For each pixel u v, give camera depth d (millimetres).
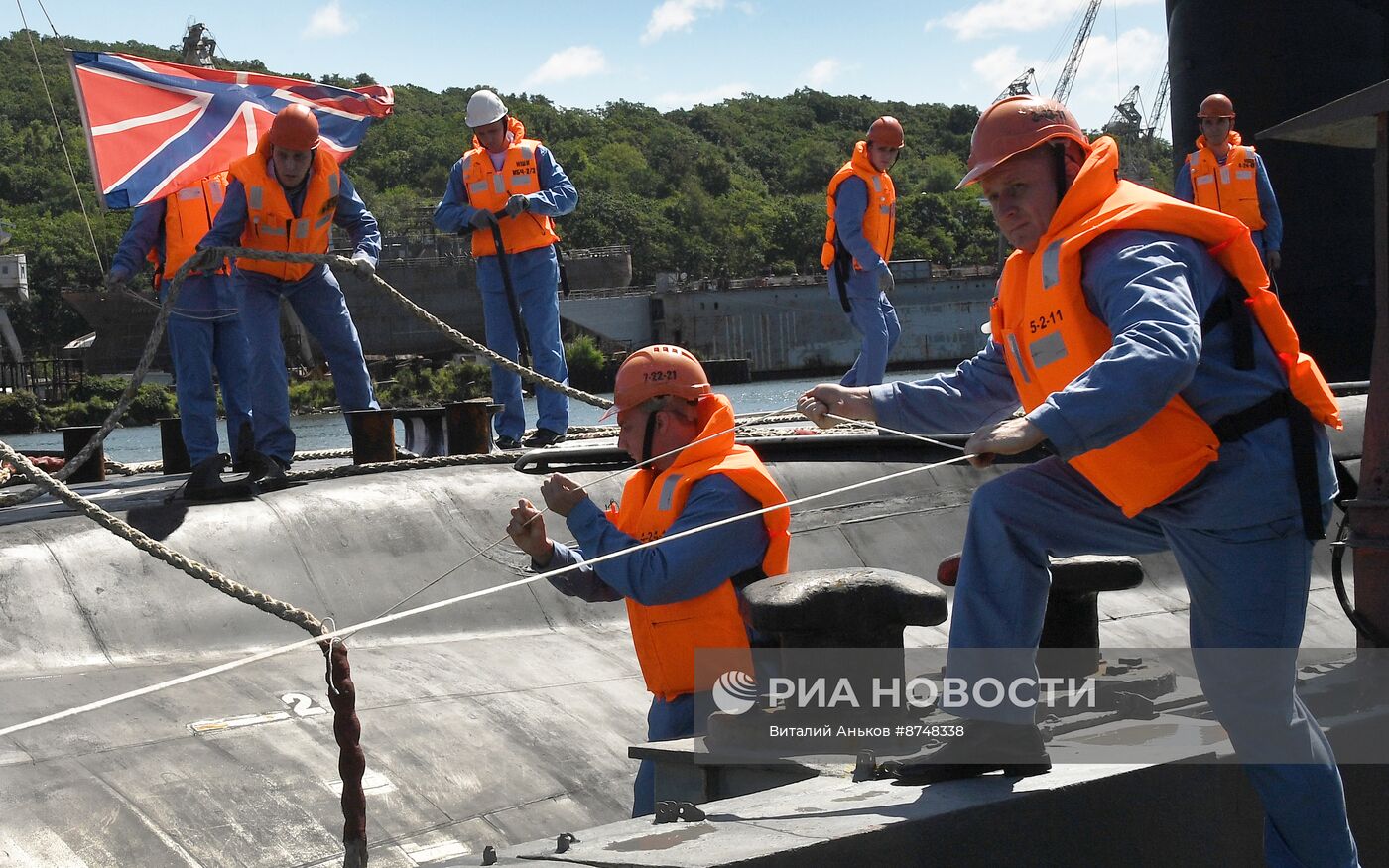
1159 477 3150
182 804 4484
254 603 3420
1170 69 11656
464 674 5965
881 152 11258
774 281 78750
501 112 9945
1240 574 3264
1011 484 3395
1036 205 3352
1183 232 3141
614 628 6965
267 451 7828
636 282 124562
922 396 3783
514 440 10258
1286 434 3184
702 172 154375
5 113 65375
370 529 6883
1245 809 3855
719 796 3877
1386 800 4363
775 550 4410
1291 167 10828
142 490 7844
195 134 8477
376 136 129500
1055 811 3324
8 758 4512
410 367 40031
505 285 9891
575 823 5113
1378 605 5125
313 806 4664
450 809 4922
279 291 7988
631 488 4648
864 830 2982
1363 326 10961
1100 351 3217
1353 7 10633
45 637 5570
